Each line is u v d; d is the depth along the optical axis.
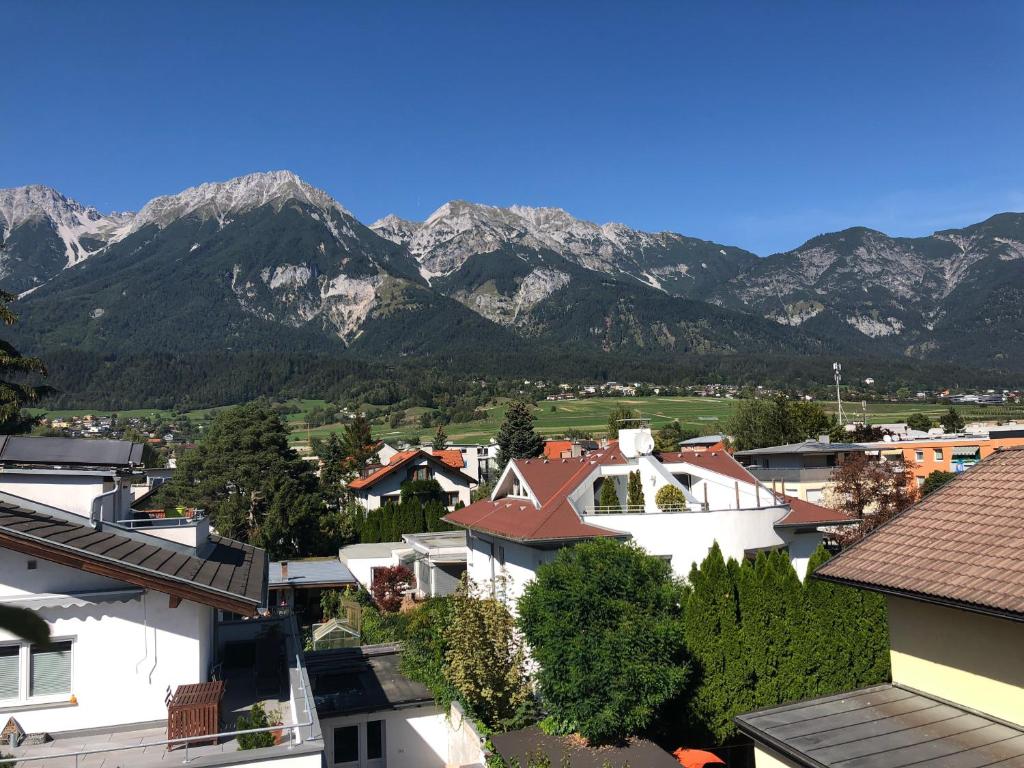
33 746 11.61
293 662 15.18
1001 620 10.57
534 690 19.05
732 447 78.75
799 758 10.40
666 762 15.28
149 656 12.64
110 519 15.31
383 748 19.22
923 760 9.88
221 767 10.71
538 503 26.70
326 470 86.06
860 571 12.20
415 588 41.47
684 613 18.52
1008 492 12.72
